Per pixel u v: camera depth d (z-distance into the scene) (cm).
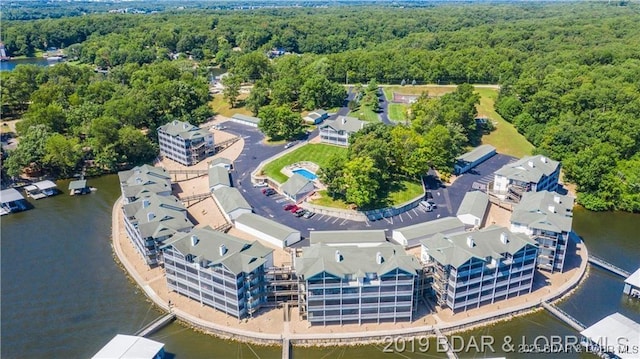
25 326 9931
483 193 14888
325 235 12012
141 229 11519
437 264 10100
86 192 16562
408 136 16250
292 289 10312
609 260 12356
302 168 17112
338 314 9750
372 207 14175
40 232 13838
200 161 18588
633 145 16900
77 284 11331
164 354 9206
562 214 11962
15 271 11856
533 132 19975
